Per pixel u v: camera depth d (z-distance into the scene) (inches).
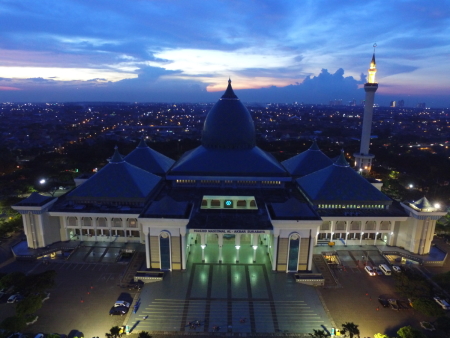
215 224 4015.8
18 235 4894.2
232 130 5600.4
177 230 3757.4
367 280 3806.6
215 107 5777.6
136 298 3405.5
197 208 4510.3
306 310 3265.3
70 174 7588.6
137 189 4699.8
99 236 4638.3
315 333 2780.5
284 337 2930.6
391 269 4033.0
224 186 5349.4
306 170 5841.5
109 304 3324.3
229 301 3353.8
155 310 3225.9
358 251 4404.5
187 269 3902.6
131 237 4603.8
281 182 5339.6
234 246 4448.8
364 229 4549.7
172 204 3880.4
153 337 2903.5
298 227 3730.3
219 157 5502.0
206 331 2977.4
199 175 5290.4
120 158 4977.9
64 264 4065.0
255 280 3708.2
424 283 3420.3
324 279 3740.2
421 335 2709.2
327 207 4640.8
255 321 3105.3
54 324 3041.3
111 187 4699.8
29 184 6796.3
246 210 4453.7
